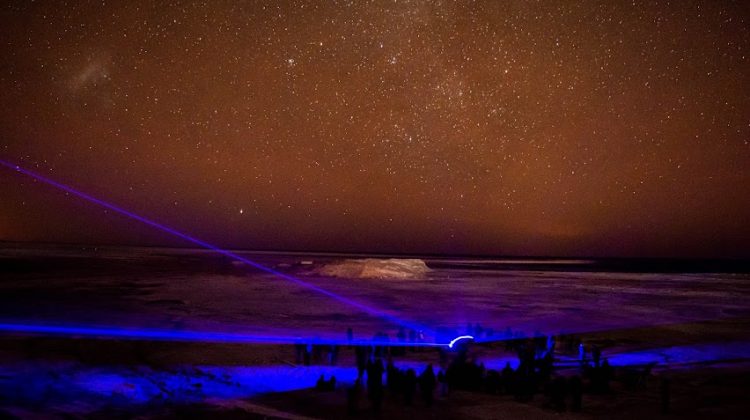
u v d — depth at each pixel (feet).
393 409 30.60
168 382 35.81
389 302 94.48
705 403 32.40
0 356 40.63
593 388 35.14
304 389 34.76
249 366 41.37
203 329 59.00
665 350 51.88
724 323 72.84
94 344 47.52
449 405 31.58
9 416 26.14
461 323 69.46
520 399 32.96
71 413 27.89
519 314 81.05
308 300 93.86
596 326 69.36
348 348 49.01
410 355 46.42
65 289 102.78
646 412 30.40
